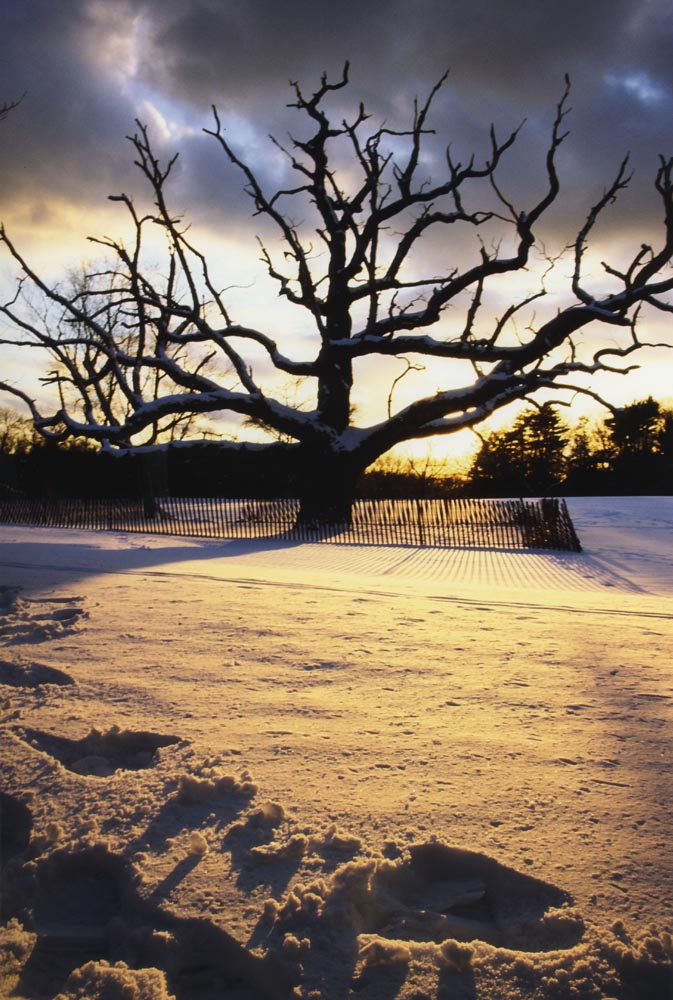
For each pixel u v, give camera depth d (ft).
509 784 12.38
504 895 9.70
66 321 105.70
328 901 8.98
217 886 9.34
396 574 60.34
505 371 98.68
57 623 25.38
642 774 12.86
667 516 131.95
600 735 14.82
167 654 21.29
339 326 104.37
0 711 16.14
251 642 23.09
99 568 45.83
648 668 20.61
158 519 114.73
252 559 64.85
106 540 83.10
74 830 10.85
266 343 106.22
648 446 256.52
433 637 24.61
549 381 96.48
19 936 8.68
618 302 93.97
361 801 11.67
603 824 11.02
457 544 90.79
